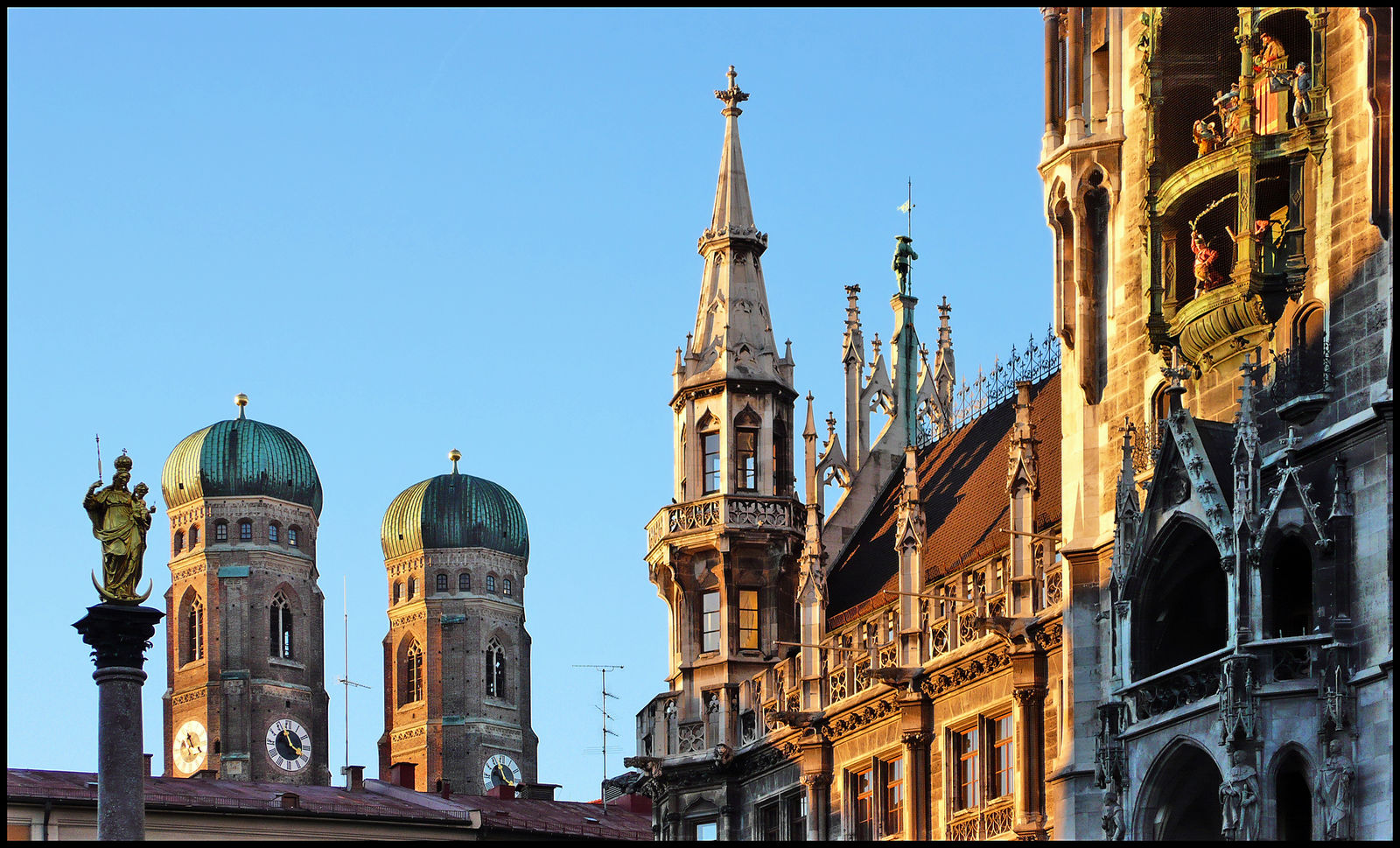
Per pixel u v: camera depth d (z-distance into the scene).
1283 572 60.62
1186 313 64.19
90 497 72.88
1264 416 61.44
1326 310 60.12
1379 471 57.19
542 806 150.75
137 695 71.75
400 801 143.50
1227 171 62.66
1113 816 62.06
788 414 95.75
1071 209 70.31
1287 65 63.72
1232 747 57.66
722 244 96.38
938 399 100.88
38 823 112.12
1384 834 55.28
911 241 101.88
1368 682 56.34
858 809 86.06
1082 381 69.62
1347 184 60.12
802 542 93.81
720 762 91.75
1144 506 62.50
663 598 95.44
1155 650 62.38
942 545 87.81
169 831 123.62
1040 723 74.62
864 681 85.38
